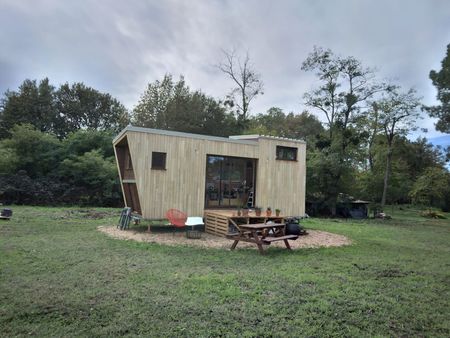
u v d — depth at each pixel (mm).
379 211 20781
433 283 5512
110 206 19688
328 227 13359
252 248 8148
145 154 9633
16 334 3215
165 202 9922
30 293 4293
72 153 20672
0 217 11117
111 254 6770
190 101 27125
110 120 33938
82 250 7020
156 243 8234
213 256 6992
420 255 8008
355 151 20875
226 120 27766
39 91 29781
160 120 25766
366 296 4672
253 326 3555
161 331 3355
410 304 4461
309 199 20016
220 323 3592
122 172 11898
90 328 3381
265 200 11836
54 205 17891
